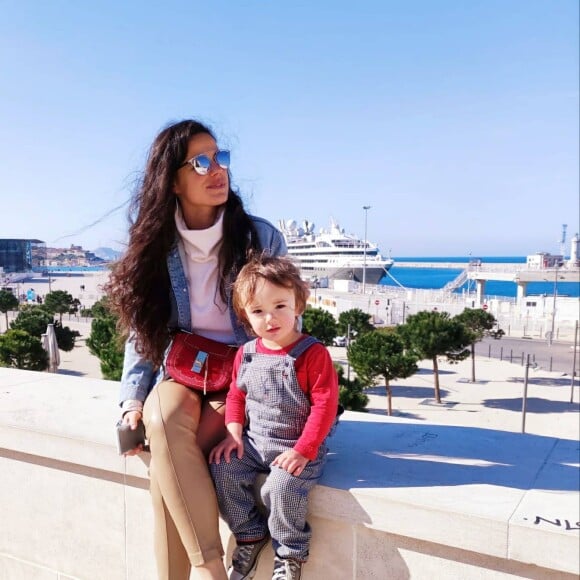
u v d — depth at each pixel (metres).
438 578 1.97
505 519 1.78
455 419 24.80
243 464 2.10
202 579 1.98
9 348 22.77
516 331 56.81
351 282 80.12
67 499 2.77
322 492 2.09
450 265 173.25
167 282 2.42
